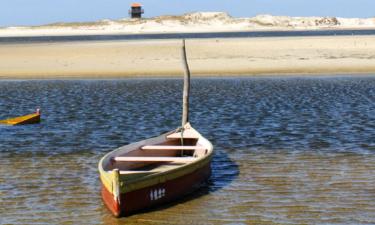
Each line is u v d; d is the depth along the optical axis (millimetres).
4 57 193875
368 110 94875
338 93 115812
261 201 47000
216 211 44719
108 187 42906
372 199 47062
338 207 45188
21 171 58125
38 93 123250
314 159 61250
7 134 78625
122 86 133375
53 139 75000
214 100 108875
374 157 61781
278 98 109875
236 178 54219
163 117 91375
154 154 57781
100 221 42969
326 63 164625
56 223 42781
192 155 60656
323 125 81812
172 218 43156
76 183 53375
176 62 171750
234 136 75000
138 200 43250
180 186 47500
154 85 134125
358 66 158125
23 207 46594
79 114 95438
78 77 151250
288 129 79188
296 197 47906
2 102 111375
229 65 164875
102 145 71062
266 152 65188
